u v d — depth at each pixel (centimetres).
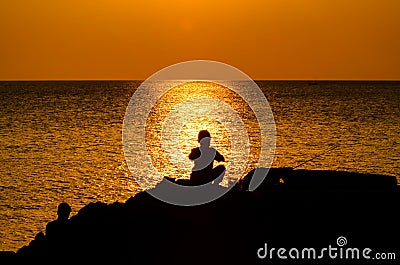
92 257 1252
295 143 5097
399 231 1282
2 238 2180
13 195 2933
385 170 3569
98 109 10281
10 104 11600
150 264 1188
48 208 2644
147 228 1348
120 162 4122
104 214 1439
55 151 4775
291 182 1600
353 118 7994
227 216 1373
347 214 1362
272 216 1360
